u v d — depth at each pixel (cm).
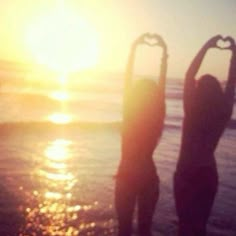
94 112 1686
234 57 227
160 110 233
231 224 393
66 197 459
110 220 388
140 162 236
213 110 221
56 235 345
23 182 514
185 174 226
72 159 695
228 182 582
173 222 391
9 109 1566
